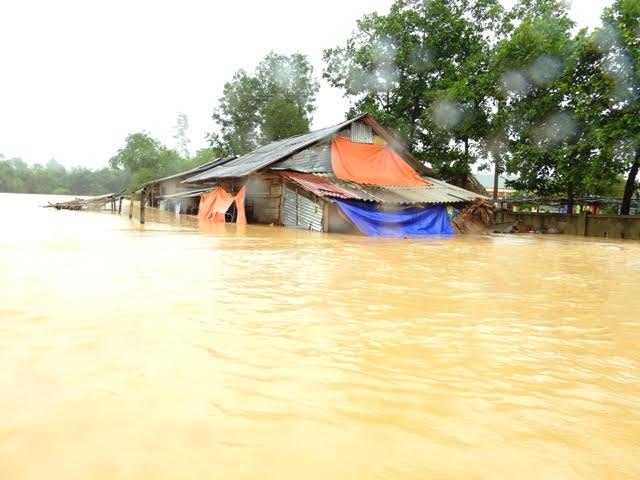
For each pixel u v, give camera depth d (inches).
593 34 754.8
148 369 106.6
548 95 861.8
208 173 1037.8
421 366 117.7
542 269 324.2
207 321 149.5
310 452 73.9
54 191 3265.3
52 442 74.4
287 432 80.0
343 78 1191.6
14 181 3083.2
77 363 109.1
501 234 820.6
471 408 93.6
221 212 818.2
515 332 153.9
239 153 1707.7
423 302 194.5
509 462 73.6
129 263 267.9
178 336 132.3
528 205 1312.7
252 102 1697.8
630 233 780.6
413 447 76.9
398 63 1096.2
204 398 92.2
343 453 74.0
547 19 930.7
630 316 182.5
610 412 94.3
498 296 215.2
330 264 300.2
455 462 72.9
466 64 1045.2
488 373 114.7
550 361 125.7
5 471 66.4
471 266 323.6
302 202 707.4
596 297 221.9
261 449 74.2
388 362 119.6
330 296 198.1
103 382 98.3
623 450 79.0
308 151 802.8
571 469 72.4
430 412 90.8
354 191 687.7
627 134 711.1
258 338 134.3
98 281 209.5
